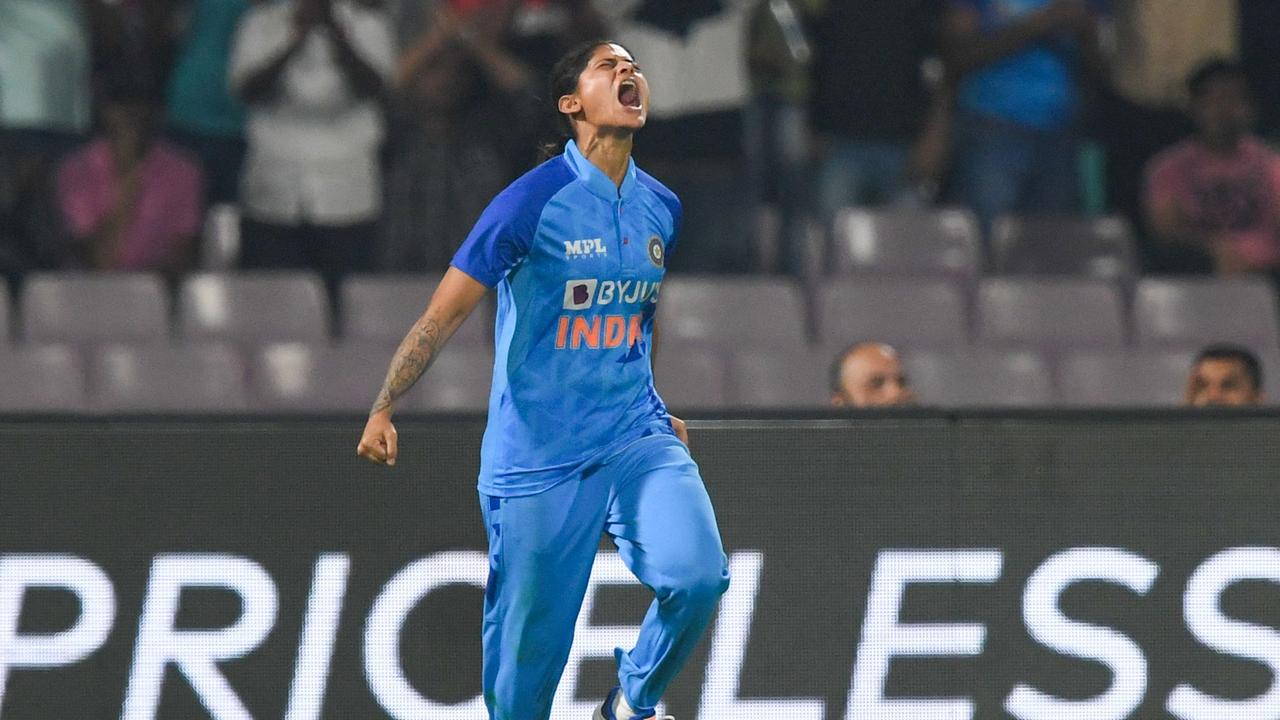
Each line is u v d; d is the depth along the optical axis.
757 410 19.22
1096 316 36.38
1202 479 19.27
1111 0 40.47
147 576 18.88
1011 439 19.25
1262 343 36.59
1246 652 19.19
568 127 17.11
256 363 34.00
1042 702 19.09
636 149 36.91
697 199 36.94
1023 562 19.19
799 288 36.62
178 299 37.16
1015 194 37.91
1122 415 19.30
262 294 35.66
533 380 16.69
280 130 36.56
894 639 19.09
